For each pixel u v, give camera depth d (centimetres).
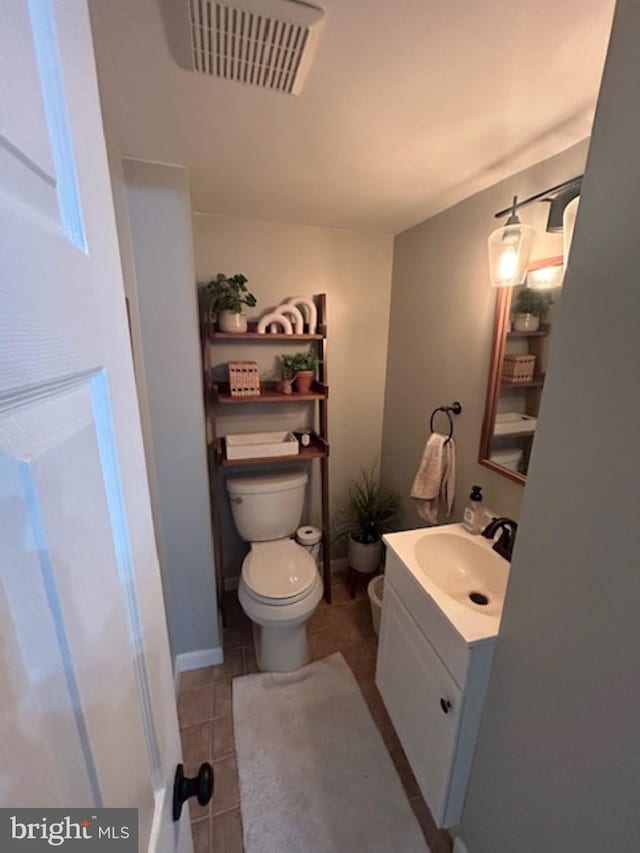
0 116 24
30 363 26
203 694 164
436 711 108
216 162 126
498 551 130
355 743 143
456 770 104
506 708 88
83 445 34
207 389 187
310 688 165
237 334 180
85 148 37
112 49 75
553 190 104
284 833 117
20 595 25
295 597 161
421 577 118
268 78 85
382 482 239
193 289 143
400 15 68
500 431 141
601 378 60
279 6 66
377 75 84
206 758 138
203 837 116
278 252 192
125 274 125
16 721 23
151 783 48
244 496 195
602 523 61
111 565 39
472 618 99
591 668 65
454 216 160
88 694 32
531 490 76
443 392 174
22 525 25
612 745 62
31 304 27
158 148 118
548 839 77
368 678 171
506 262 115
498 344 138
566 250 95
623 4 53
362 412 230
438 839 116
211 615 176
